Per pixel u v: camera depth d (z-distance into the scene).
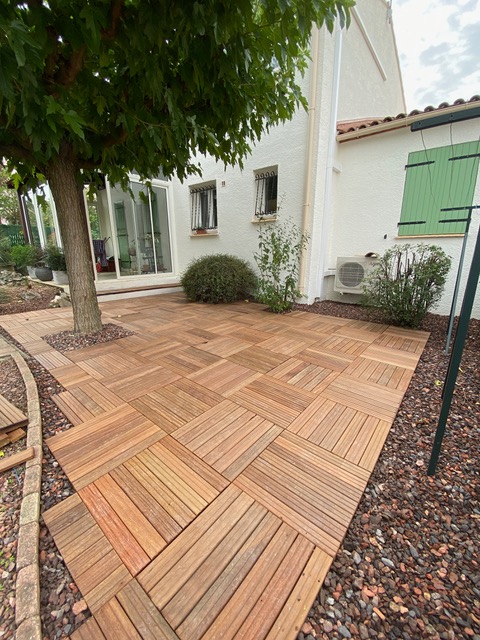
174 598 0.96
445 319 4.46
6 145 2.76
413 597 0.98
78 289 3.60
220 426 1.87
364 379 2.51
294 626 0.89
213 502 1.32
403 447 1.70
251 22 1.92
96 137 2.93
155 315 4.85
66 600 0.96
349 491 1.38
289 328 4.08
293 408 2.07
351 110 6.14
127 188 3.77
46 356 3.07
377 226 5.16
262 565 1.06
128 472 1.49
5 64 1.45
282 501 1.33
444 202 4.46
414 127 1.83
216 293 5.70
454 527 1.22
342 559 1.09
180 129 2.50
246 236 6.29
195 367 2.77
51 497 1.35
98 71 2.47
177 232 7.91
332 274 5.77
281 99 2.94
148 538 1.16
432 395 2.27
